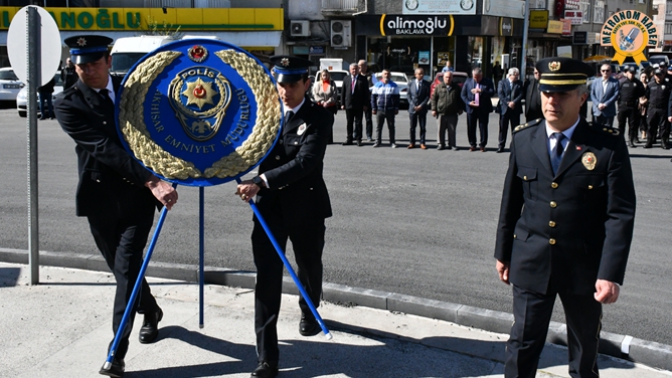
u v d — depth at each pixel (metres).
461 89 13.82
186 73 3.89
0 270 5.76
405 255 6.51
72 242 6.92
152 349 4.33
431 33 30.23
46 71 5.20
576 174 3.19
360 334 4.59
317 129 4.07
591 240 3.23
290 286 5.30
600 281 3.12
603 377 3.99
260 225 4.14
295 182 4.17
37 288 5.33
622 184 3.12
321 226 4.35
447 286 5.66
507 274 3.56
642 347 4.16
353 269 6.09
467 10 29.84
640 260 6.39
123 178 4.00
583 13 40.81
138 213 4.05
